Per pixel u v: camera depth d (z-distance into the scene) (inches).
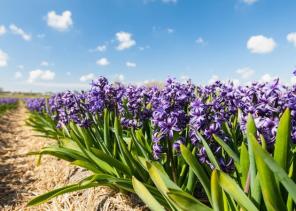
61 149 43.4
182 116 26.8
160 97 32.1
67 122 56.6
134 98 38.9
